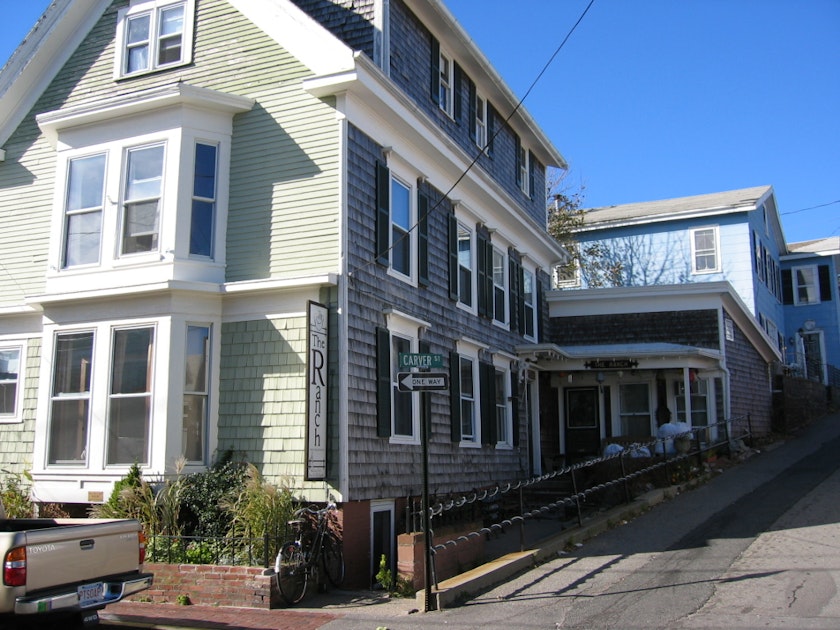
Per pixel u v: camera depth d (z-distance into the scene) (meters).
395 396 13.30
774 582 9.48
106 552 8.16
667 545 11.98
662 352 20.25
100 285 12.70
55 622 8.10
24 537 7.28
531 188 22.34
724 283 22.11
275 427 11.82
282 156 12.73
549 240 22.06
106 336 12.48
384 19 14.09
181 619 9.28
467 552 11.53
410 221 14.59
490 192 17.64
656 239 31.34
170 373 11.95
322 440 11.40
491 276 18.27
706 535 12.51
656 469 16.89
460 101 17.55
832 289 36.53
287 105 12.89
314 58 12.77
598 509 15.25
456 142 17.05
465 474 15.62
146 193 12.79
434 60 16.23
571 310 23.58
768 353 26.48
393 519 12.75
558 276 33.09
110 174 13.01
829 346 36.34
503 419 18.50
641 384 22.69
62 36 15.00
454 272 16.03
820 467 18.92
